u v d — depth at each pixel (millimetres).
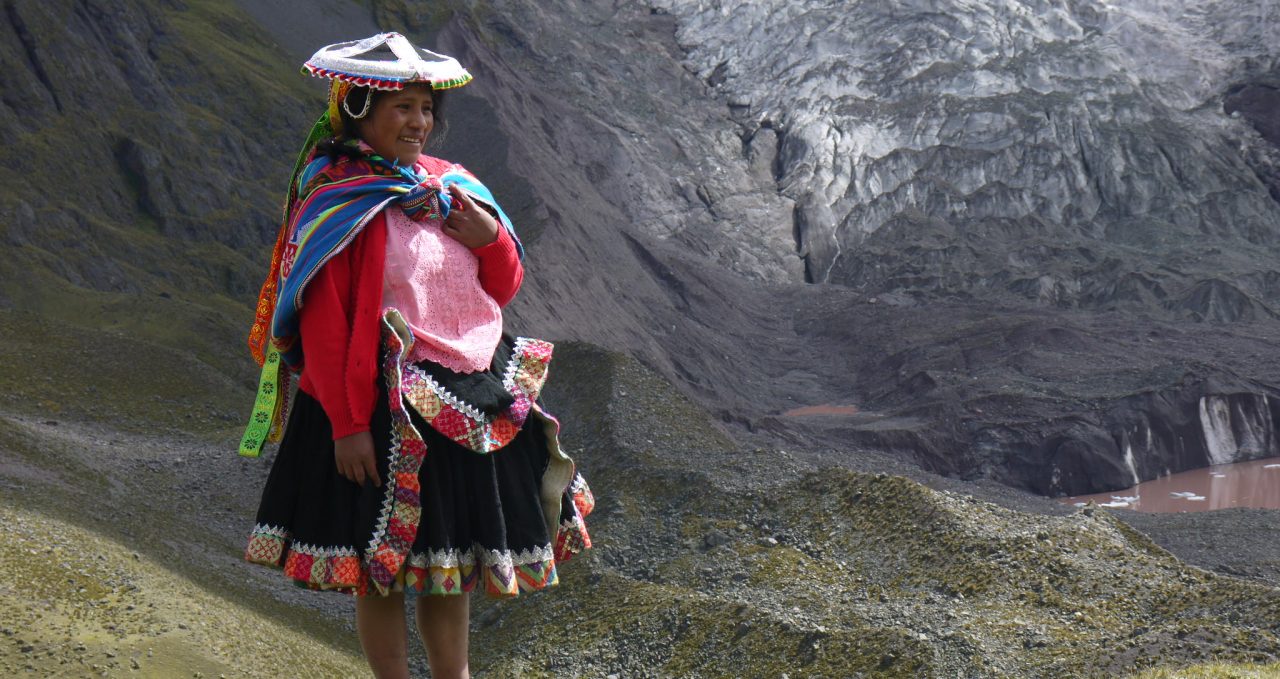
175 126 56719
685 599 18828
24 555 15570
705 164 82312
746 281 75188
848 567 19750
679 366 62156
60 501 21828
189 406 33500
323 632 19781
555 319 55906
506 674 18531
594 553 21109
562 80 85875
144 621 14852
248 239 54625
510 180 64562
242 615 16906
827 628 17047
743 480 23062
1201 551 33344
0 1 54781
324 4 77125
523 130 75438
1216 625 14336
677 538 21688
